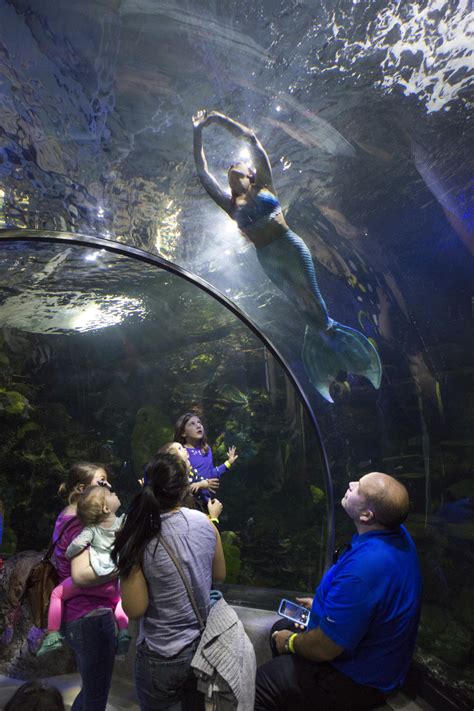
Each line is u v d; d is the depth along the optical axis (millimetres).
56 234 3664
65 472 12336
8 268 5707
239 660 2143
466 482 5453
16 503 11773
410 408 5160
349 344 4488
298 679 2529
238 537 11086
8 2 2645
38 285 6832
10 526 11539
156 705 2199
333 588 2457
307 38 2895
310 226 3881
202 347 12539
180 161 3582
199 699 2244
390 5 2748
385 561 2438
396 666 2486
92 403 13422
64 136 3303
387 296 4422
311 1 2727
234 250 4363
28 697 2281
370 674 2457
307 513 11742
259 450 12352
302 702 2521
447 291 4617
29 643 3881
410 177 3646
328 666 2516
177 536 2213
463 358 5078
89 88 3082
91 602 2703
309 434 11883
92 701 2666
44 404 12992
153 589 2180
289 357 4980
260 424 12516
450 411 5363
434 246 4203
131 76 3025
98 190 3629
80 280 6559
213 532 2357
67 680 3756
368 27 2836
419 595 2525
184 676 2168
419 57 2965
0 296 7484
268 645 3570
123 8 2676
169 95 3146
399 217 3939
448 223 3980
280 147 3473
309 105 3232
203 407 12742
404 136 3387
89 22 2734
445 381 5191
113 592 2768
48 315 9062
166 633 2170
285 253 3943
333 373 4824
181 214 3988
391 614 2408
